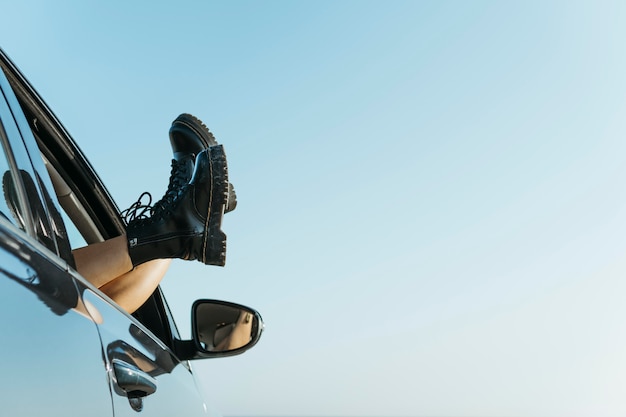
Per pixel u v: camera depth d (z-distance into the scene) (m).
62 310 1.17
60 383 1.04
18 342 0.96
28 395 0.93
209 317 2.19
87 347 1.20
